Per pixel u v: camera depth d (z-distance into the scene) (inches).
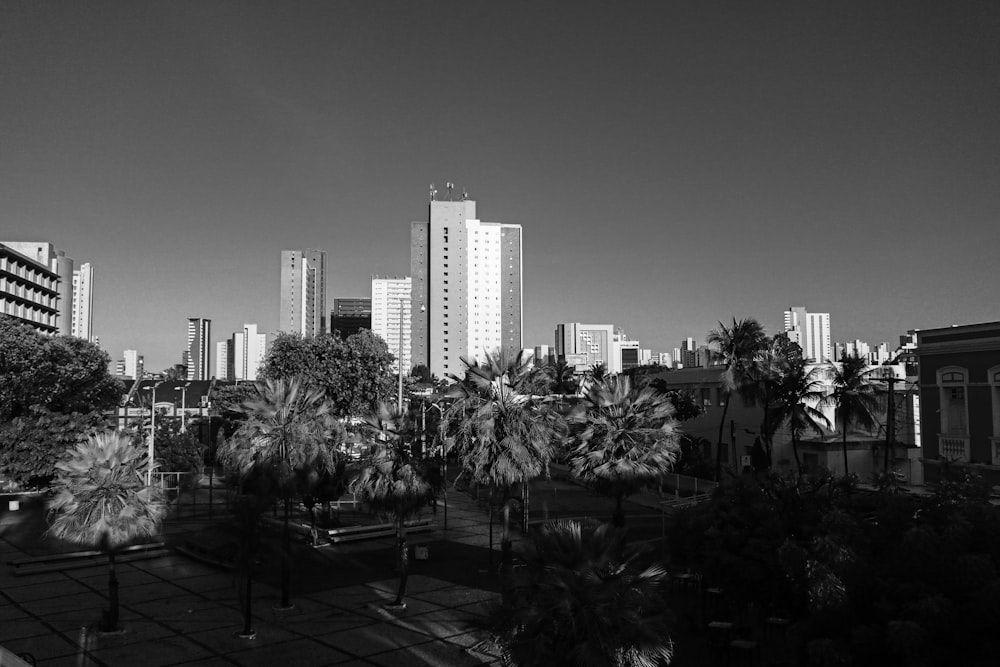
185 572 1061.1
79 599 912.9
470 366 971.9
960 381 1219.2
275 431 886.4
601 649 413.7
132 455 831.1
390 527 1314.0
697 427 2260.1
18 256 4320.9
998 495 663.1
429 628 786.8
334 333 2586.1
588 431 1240.8
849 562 442.3
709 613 775.7
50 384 1804.9
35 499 1830.7
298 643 738.8
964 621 370.6
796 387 1710.1
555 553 468.1
